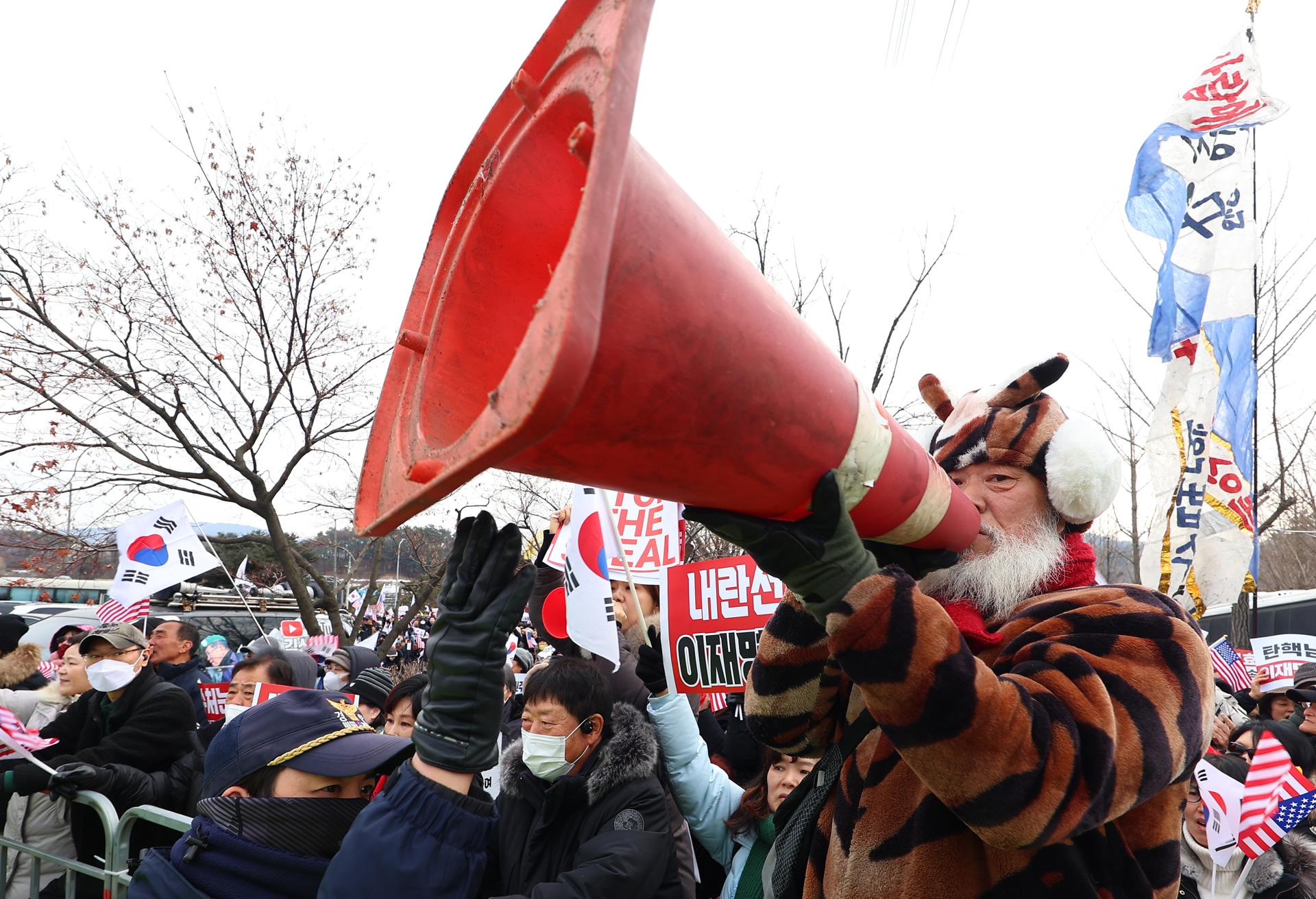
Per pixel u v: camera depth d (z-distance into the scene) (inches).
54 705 213.3
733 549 417.7
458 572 72.9
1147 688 55.2
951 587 70.2
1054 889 56.9
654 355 38.9
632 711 114.4
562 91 40.8
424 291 52.1
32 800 164.7
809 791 73.2
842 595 51.1
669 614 139.0
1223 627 612.4
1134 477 480.4
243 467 407.5
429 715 72.4
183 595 483.5
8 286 387.5
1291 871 143.2
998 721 49.6
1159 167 238.8
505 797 114.8
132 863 135.8
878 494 52.4
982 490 71.6
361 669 239.9
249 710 93.8
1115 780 51.7
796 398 44.8
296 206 418.9
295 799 86.7
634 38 36.1
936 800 60.7
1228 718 215.2
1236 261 229.6
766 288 45.7
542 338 30.9
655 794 108.8
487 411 34.1
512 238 47.6
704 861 136.7
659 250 39.2
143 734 158.4
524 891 107.0
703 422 41.7
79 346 393.4
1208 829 132.0
